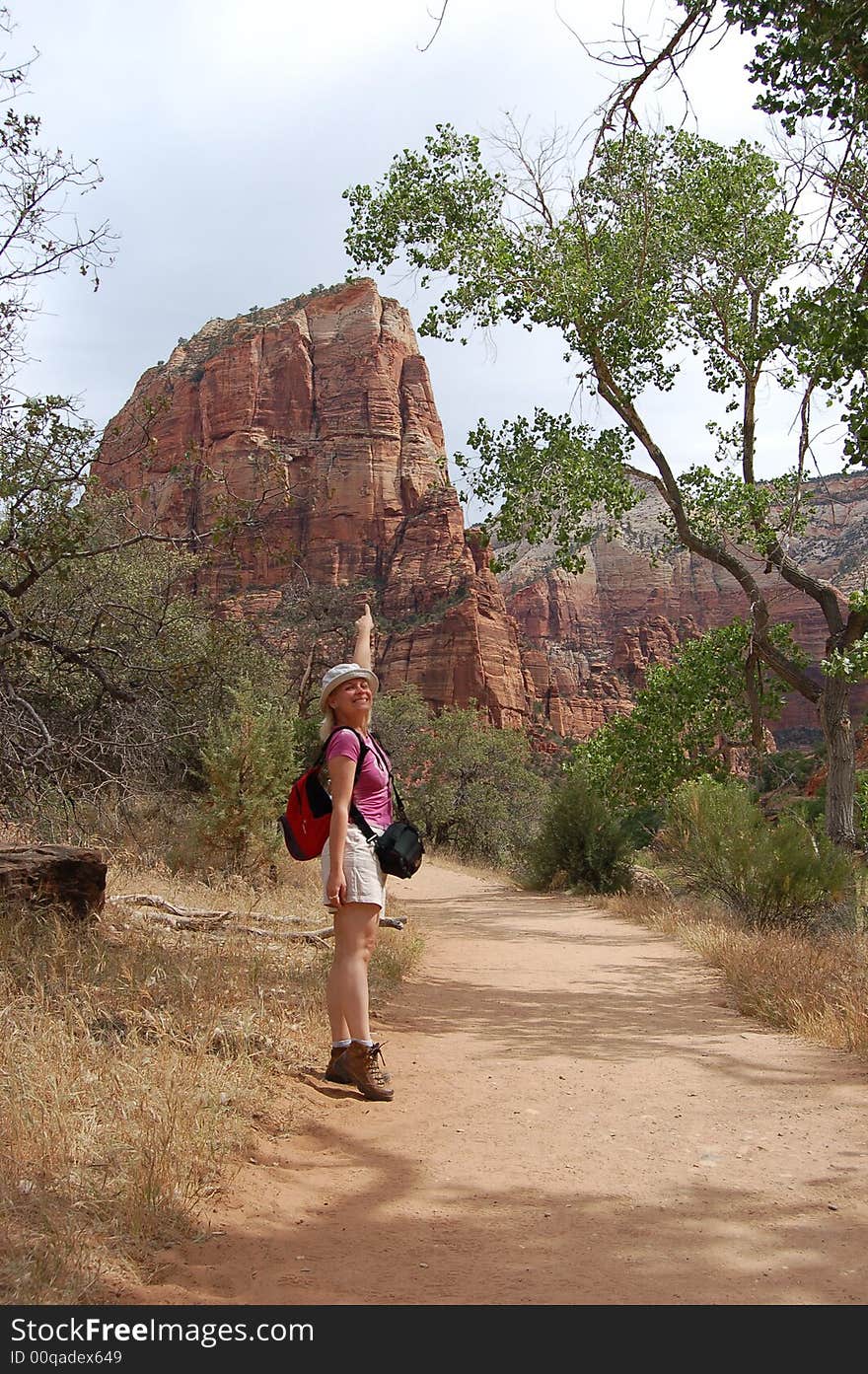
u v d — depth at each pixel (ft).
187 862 45.29
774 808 89.20
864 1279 8.75
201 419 366.84
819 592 58.49
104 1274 8.30
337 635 109.91
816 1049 19.31
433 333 59.16
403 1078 16.16
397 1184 11.19
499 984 27.81
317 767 15.52
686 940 39.70
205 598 51.78
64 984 16.71
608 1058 18.11
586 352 59.67
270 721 50.11
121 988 17.02
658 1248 9.43
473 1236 9.70
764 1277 8.78
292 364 375.66
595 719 419.13
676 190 57.62
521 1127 13.52
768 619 60.03
